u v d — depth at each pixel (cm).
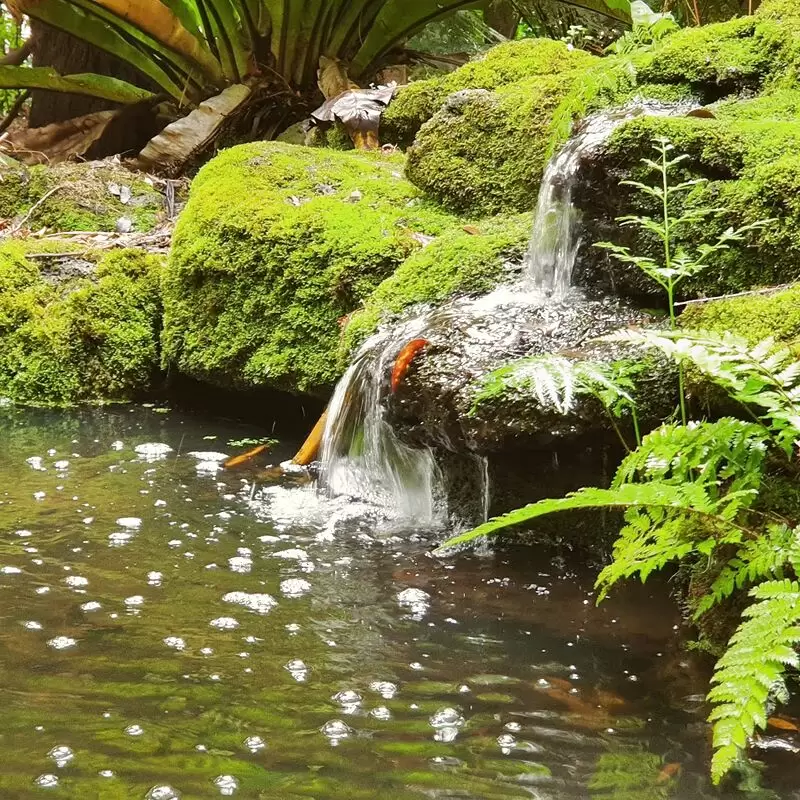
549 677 180
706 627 196
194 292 397
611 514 243
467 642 195
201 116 577
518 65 453
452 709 165
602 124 326
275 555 240
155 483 296
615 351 244
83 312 413
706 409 223
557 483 249
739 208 267
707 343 199
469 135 409
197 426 373
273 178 416
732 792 143
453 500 272
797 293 229
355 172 430
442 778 144
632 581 229
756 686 147
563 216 309
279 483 303
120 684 169
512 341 267
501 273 328
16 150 641
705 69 346
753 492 183
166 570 226
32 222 520
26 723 153
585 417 233
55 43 717
